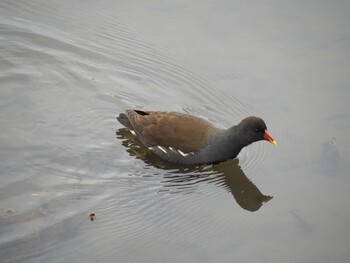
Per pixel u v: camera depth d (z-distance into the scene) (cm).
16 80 1675
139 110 1545
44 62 1748
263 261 1190
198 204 1357
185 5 1972
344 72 1738
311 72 1744
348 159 1484
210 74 1755
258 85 1714
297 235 1270
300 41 1845
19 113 1573
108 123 1585
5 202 1291
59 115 1585
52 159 1442
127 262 1159
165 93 1700
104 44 1838
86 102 1641
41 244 1177
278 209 1350
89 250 1177
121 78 1739
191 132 1471
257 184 1437
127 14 1953
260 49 1822
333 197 1375
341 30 1884
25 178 1372
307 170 1464
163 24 1920
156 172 1452
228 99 1677
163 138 1476
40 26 1869
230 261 1186
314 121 1599
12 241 1177
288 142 1545
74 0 1977
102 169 1432
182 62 1791
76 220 1257
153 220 1286
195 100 1683
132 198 1347
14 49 1769
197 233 1262
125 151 1505
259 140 1470
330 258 1207
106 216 1278
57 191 1341
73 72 1731
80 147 1495
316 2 1972
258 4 1972
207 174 1474
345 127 1576
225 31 1892
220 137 1477
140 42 1852
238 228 1289
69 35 1852
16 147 1466
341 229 1286
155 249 1202
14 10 1917
